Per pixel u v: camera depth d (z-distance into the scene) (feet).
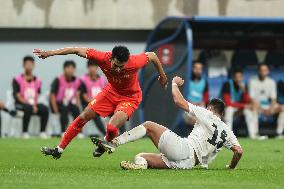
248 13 234.79
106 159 133.90
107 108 110.83
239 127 220.84
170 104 206.08
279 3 235.20
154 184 87.71
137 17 232.12
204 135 106.22
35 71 227.81
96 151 108.78
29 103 205.05
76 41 232.73
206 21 202.90
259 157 143.95
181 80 107.76
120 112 107.86
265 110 218.38
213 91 218.59
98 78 211.41
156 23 232.73
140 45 234.58
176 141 105.40
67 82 208.85
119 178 94.17
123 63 105.91
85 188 83.46
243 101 215.31
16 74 229.04
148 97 213.25
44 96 219.82
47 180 91.40
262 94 218.59
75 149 159.74
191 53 196.75
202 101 211.00
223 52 221.46
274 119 221.66
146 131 106.42
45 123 206.59
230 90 213.87
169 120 206.69
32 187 84.38
